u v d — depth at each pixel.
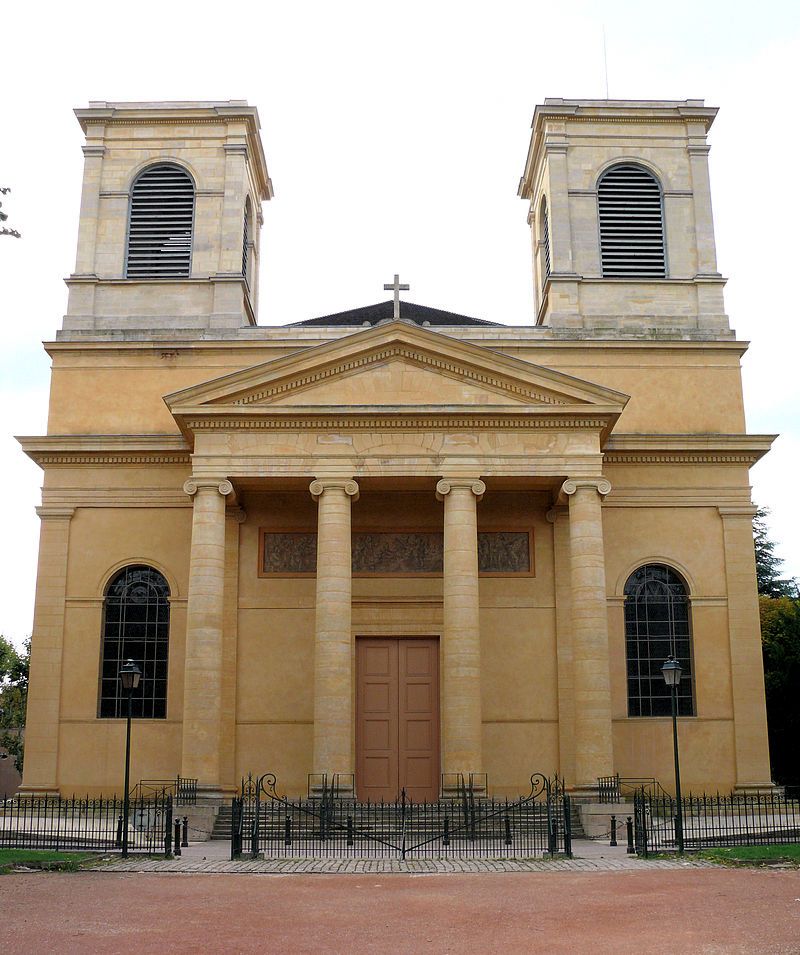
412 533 34.06
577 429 31.12
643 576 34.28
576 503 30.64
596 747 29.16
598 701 29.42
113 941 13.90
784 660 44.25
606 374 36.06
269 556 33.75
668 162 38.38
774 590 64.94
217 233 37.56
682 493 34.59
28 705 33.03
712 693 33.31
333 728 29.02
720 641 33.69
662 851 23.67
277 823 27.67
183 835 25.14
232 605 33.22
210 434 30.94
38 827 28.28
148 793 32.31
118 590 34.06
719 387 36.03
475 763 28.92
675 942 13.55
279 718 32.69
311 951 13.25
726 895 17.30
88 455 34.53
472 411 30.73
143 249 37.66
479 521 33.94
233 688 32.72
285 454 30.78
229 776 32.19
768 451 34.78
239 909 16.39
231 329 36.50
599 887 18.48
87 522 34.28
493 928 14.73
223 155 38.28
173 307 37.00
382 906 16.62
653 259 37.62
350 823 25.12
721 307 37.06
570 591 33.06
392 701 33.09
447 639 29.86
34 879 19.86
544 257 41.00
